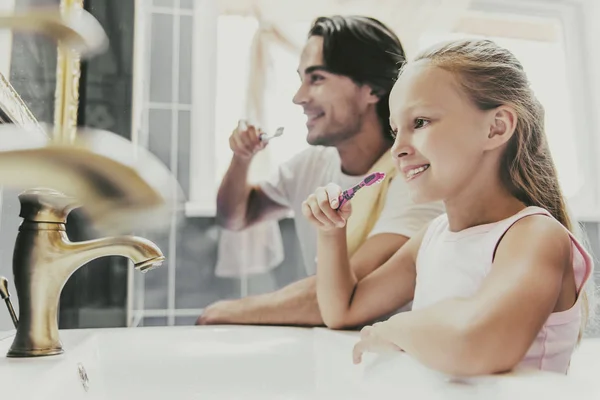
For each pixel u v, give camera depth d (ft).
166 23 3.97
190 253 3.72
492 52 3.46
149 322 3.64
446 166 3.37
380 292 3.53
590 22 4.42
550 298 2.54
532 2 4.31
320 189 3.43
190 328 3.12
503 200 3.32
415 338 2.49
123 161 0.80
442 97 3.41
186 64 3.95
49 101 3.03
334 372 2.91
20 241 1.96
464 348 2.37
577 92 4.30
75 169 0.79
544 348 2.67
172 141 3.86
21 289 1.95
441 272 3.14
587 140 4.24
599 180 4.19
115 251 1.97
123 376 2.62
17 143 0.76
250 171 3.87
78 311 3.42
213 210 3.78
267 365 2.91
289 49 3.98
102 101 3.54
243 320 3.67
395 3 4.01
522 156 3.36
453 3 4.08
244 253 3.76
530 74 4.29
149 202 0.85
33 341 1.95
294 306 3.67
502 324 2.42
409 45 3.98
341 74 3.91
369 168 3.83
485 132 3.35
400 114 3.57
